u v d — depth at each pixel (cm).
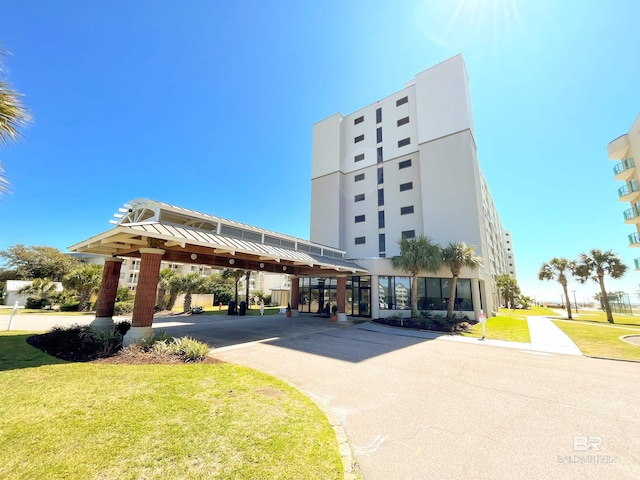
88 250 1129
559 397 552
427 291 2147
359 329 1570
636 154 2523
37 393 461
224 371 640
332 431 382
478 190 2825
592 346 1143
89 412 395
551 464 321
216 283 3672
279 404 463
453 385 620
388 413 462
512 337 1367
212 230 1197
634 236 2667
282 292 4262
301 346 1028
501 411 479
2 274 3850
